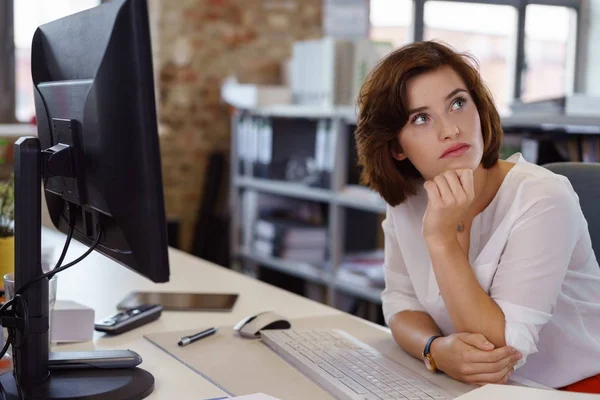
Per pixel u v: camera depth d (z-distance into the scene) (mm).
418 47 1270
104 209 1074
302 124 4262
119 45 994
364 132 1351
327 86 3836
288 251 4039
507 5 5031
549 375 1384
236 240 4535
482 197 1354
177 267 2094
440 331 1410
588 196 1563
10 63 4543
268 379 1198
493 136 1321
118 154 1022
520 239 1254
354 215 3873
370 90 1300
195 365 1260
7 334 1159
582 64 5184
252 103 4152
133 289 1815
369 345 1412
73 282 1879
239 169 4508
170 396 1114
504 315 1233
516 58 5074
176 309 1627
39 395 1053
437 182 1264
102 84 1017
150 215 1034
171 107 4570
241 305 1681
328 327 1522
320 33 4824
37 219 1101
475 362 1186
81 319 1391
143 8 984
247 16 4664
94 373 1149
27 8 4543
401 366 1271
